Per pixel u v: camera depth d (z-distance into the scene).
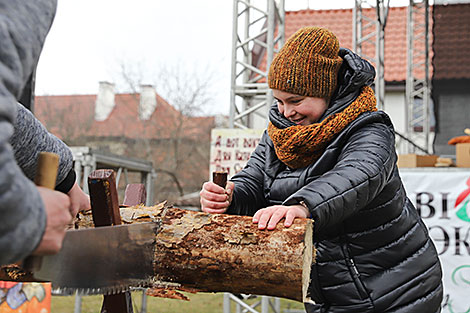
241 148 5.25
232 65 5.55
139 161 7.63
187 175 20.39
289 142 1.79
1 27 0.75
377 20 8.30
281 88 1.78
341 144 1.77
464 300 4.14
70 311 7.76
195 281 1.43
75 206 1.37
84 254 1.09
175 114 20.75
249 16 5.90
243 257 1.35
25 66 0.79
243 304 5.16
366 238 1.82
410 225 1.89
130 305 1.42
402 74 14.61
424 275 1.90
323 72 1.76
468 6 9.00
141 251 1.35
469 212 4.21
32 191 0.74
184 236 1.41
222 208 1.79
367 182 1.54
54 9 0.91
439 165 5.13
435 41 9.01
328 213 1.44
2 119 0.72
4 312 3.70
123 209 1.54
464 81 8.78
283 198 1.91
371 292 1.85
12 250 0.73
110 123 22.36
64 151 1.39
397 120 14.71
